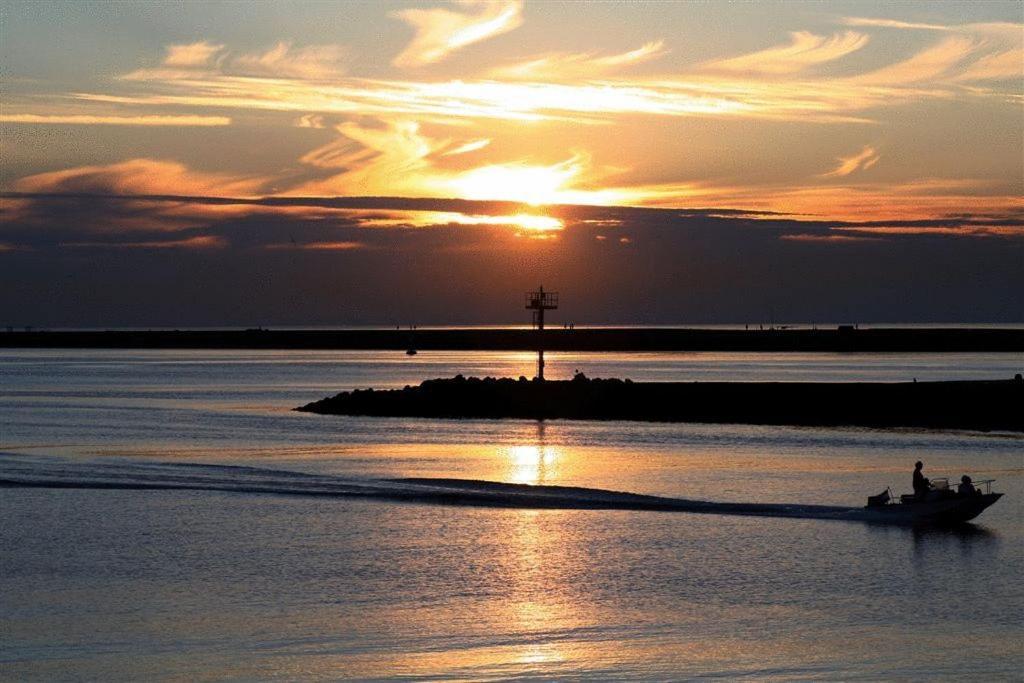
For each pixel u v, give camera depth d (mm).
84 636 62281
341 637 61969
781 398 182750
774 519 93000
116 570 77438
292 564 78750
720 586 72312
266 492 106875
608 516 94438
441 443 152125
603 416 186625
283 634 62500
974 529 89125
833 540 85375
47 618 65812
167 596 70562
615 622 64625
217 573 76438
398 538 86625
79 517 96062
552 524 91500
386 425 179875
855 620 65125
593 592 70938
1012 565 77375
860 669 56906
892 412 173500
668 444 147625
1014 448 140125
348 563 78812
